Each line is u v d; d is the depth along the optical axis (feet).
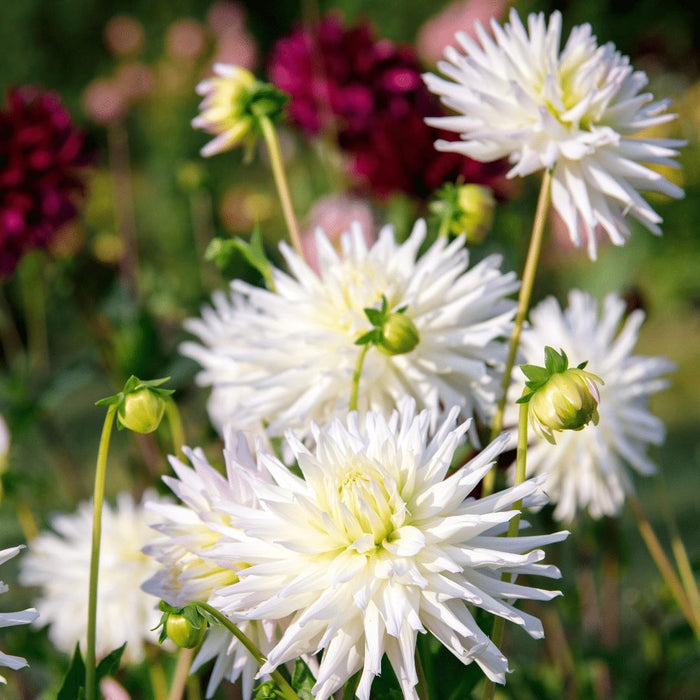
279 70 5.49
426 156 4.65
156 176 15.52
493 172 4.58
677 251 13.79
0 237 4.92
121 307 5.48
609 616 4.49
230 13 16.40
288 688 3.02
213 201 12.64
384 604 2.90
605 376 4.12
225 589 2.93
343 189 5.81
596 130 3.30
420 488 2.99
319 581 2.92
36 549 4.21
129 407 3.05
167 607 2.97
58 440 5.56
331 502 2.96
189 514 3.14
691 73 16.35
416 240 3.57
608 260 8.05
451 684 3.25
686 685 5.14
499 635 3.03
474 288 3.49
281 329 3.54
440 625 2.92
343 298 3.52
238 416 3.48
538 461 3.99
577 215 3.34
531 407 3.00
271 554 2.96
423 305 3.48
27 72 20.15
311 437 3.44
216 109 3.77
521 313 3.37
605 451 3.97
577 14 16.40
